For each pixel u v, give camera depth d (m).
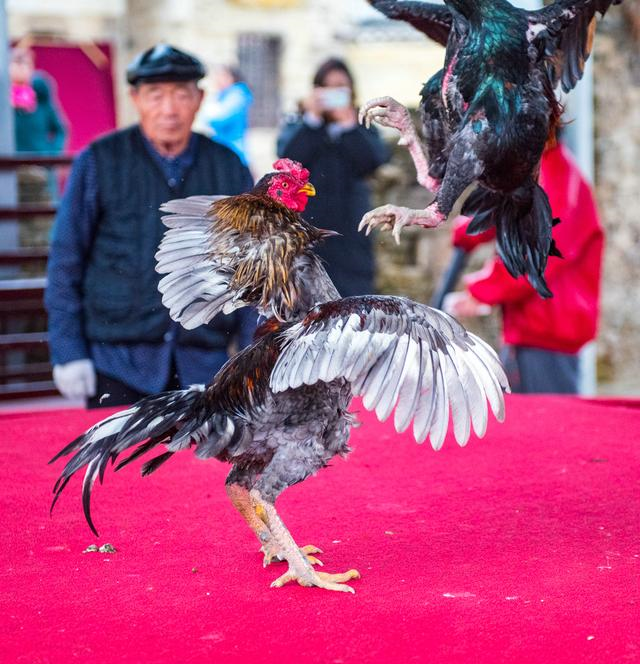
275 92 25.41
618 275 11.70
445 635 2.96
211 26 24.64
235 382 3.51
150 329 5.79
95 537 3.94
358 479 4.66
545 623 3.03
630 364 11.80
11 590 3.39
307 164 8.12
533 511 4.18
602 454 5.00
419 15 3.85
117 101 26.34
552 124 3.56
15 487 4.56
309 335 3.31
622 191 11.63
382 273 11.98
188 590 3.38
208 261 3.74
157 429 3.49
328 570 3.57
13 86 13.08
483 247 11.59
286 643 2.93
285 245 3.64
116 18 26.00
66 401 8.09
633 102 11.52
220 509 4.27
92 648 2.92
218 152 5.98
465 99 3.45
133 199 5.80
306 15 25.31
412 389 3.21
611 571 3.49
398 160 12.14
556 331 6.75
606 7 3.52
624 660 2.78
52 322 5.84
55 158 8.29
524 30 3.43
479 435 3.22
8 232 8.22
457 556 3.68
